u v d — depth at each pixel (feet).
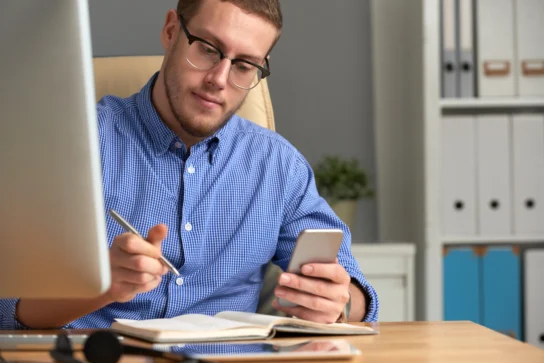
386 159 10.25
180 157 5.54
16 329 4.34
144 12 9.67
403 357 3.31
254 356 3.17
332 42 10.19
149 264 3.70
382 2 10.19
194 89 5.17
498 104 9.34
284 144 5.96
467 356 3.34
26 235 2.83
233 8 5.11
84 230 2.80
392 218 10.32
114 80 6.48
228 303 5.57
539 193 9.44
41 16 2.66
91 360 2.76
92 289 2.88
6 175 2.78
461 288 9.37
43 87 2.71
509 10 9.42
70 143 2.75
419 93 9.57
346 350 3.33
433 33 9.33
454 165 9.41
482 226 9.43
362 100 10.21
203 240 5.48
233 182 5.66
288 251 5.78
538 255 9.36
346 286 4.40
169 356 3.01
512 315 9.37
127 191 5.44
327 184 9.42
